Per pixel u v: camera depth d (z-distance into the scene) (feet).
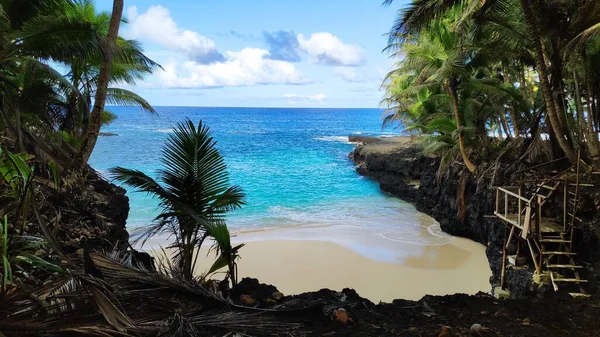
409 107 72.49
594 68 41.22
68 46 27.71
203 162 16.46
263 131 231.30
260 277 33.60
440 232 51.01
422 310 14.14
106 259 12.26
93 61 37.17
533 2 32.78
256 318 11.14
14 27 30.25
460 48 43.47
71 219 21.21
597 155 38.55
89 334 8.16
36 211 10.94
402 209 64.69
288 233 48.37
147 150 124.47
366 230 50.67
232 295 14.51
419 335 11.90
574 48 31.19
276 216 58.03
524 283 24.53
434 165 63.77
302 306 12.87
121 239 25.39
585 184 26.71
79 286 9.23
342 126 290.97
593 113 46.14
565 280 21.72
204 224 15.12
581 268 22.79
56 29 26.71
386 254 40.68
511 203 35.55
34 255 11.03
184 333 9.58
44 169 22.31
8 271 9.06
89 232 20.67
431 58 50.67
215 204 16.75
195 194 16.43
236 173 96.43
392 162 77.56
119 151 122.11
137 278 11.38
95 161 103.30
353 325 12.22
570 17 33.71
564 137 34.12
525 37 37.19
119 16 35.53
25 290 8.80
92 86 46.26
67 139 42.60
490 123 71.87
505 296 25.80
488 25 38.22
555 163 37.76
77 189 26.73
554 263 24.72
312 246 42.60
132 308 10.29
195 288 11.94
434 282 33.68
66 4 33.06
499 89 46.39
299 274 34.58
